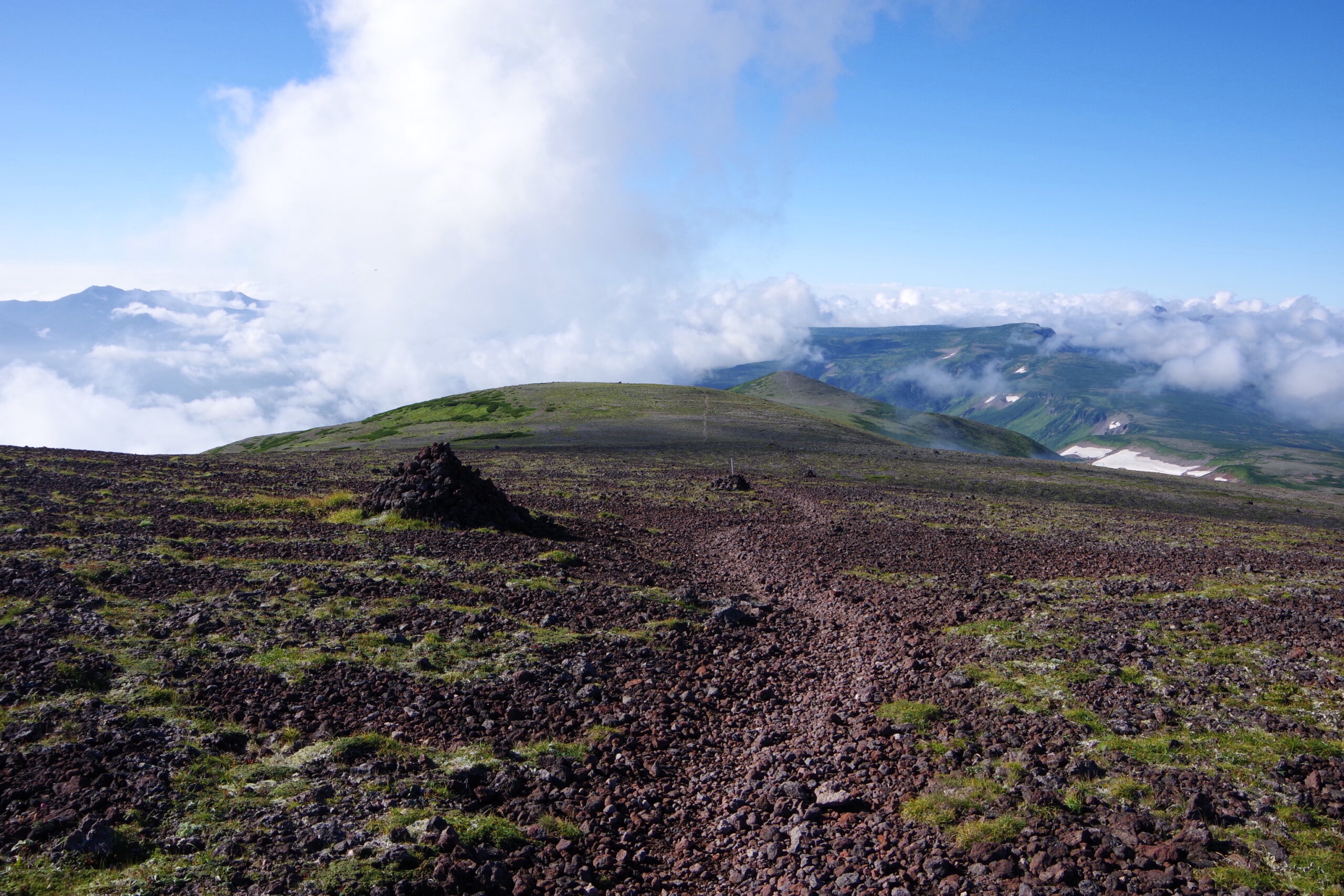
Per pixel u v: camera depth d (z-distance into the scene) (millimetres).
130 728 11953
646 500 50562
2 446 52594
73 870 8273
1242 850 9266
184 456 61781
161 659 15000
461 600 21109
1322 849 9156
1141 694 14742
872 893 8953
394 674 15391
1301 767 11312
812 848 10047
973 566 30062
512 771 11914
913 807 10773
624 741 13500
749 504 50312
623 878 9516
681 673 17203
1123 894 8445
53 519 27922
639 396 159250
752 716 15133
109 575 20703
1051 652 17578
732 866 9898
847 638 20234
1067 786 11086
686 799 11727
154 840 9031
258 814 9859
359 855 8977
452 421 137375
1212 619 20359
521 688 15523
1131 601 22891
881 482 72000
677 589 25031
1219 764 11609
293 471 53781
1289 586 25766
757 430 122562
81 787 10031
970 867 9336
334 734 12578
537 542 30312
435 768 11688
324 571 22922
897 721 14008
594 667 16766
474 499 33531
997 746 12578
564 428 118688
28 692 12914
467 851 9367
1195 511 66312
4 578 19516
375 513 32875
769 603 24391
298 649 16234
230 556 24266
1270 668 15953
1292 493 90875
